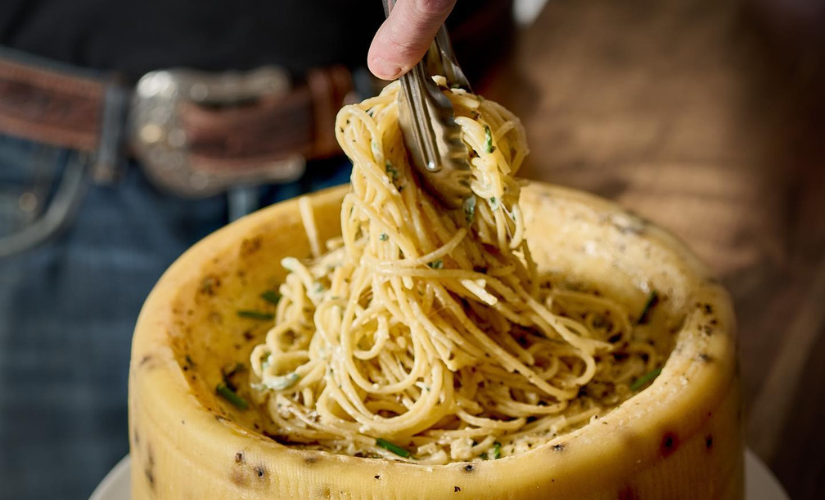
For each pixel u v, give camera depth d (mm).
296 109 635
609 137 1112
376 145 443
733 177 1000
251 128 631
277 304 512
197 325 480
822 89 1158
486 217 455
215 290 498
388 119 448
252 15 621
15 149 637
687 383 422
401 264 448
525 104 1211
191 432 417
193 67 627
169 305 473
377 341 459
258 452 406
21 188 643
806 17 1364
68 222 653
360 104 450
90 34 620
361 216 461
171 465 424
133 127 630
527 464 398
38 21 616
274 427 461
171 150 636
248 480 406
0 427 688
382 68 409
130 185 648
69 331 674
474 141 433
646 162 1054
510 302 467
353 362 460
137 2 613
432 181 449
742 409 454
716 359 432
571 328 476
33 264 657
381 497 392
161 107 625
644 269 496
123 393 695
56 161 640
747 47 1311
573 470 397
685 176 1017
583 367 475
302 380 465
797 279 822
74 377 685
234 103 628
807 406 679
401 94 435
